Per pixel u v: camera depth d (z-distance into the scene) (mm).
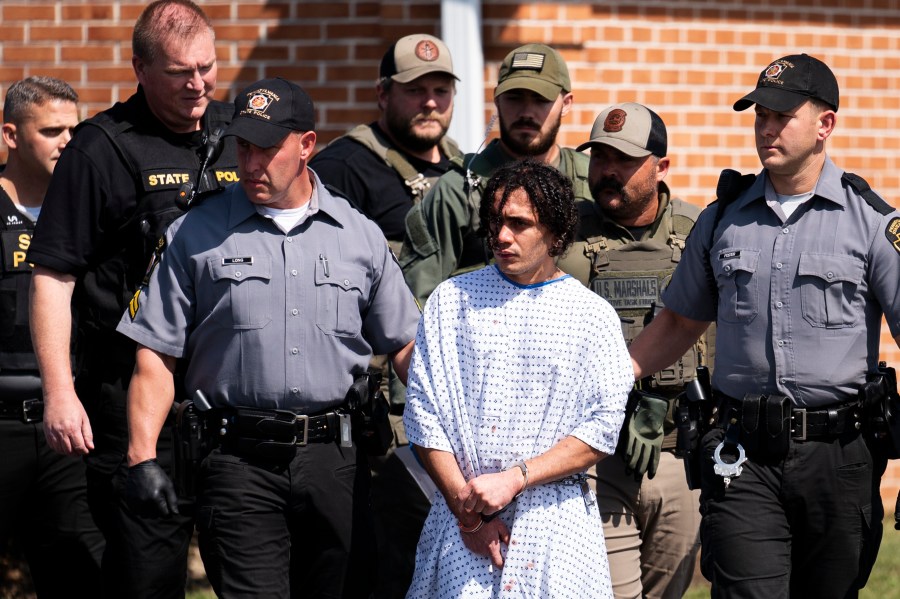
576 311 12719
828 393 13758
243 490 13352
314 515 13648
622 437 15289
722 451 14047
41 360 14570
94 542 17234
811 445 13781
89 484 15391
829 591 14211
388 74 19484
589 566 12625
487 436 12570
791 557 14391
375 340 14492
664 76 24594
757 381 14016
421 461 13133
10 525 17094
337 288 13703
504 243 12453
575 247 15898
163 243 13742
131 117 15281
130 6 24391
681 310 15016
